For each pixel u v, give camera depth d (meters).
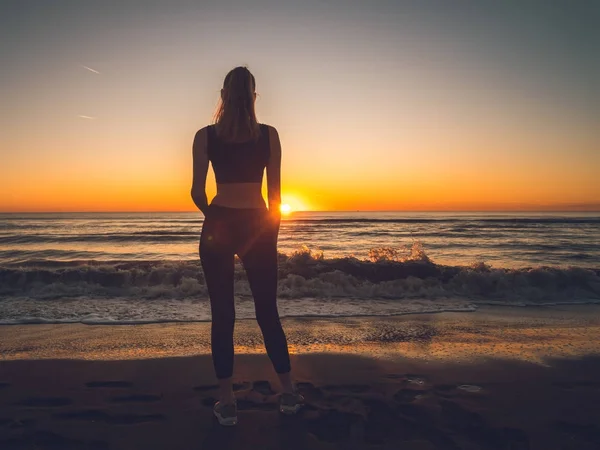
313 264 7.16
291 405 2.40
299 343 3.83
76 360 3.31
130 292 6.05
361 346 3.74
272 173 2.38
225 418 2.26
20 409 2.43
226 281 2.36
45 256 16.31
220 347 2.33
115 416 2.36
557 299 5.93
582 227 36.62
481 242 21.84
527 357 3.42
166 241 23.95
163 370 3.09
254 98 2.32
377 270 7.02
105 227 41.16
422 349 3.64
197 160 2.30
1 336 4.05
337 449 2.03
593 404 2.53
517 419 2.33
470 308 5.32
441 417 2.35
